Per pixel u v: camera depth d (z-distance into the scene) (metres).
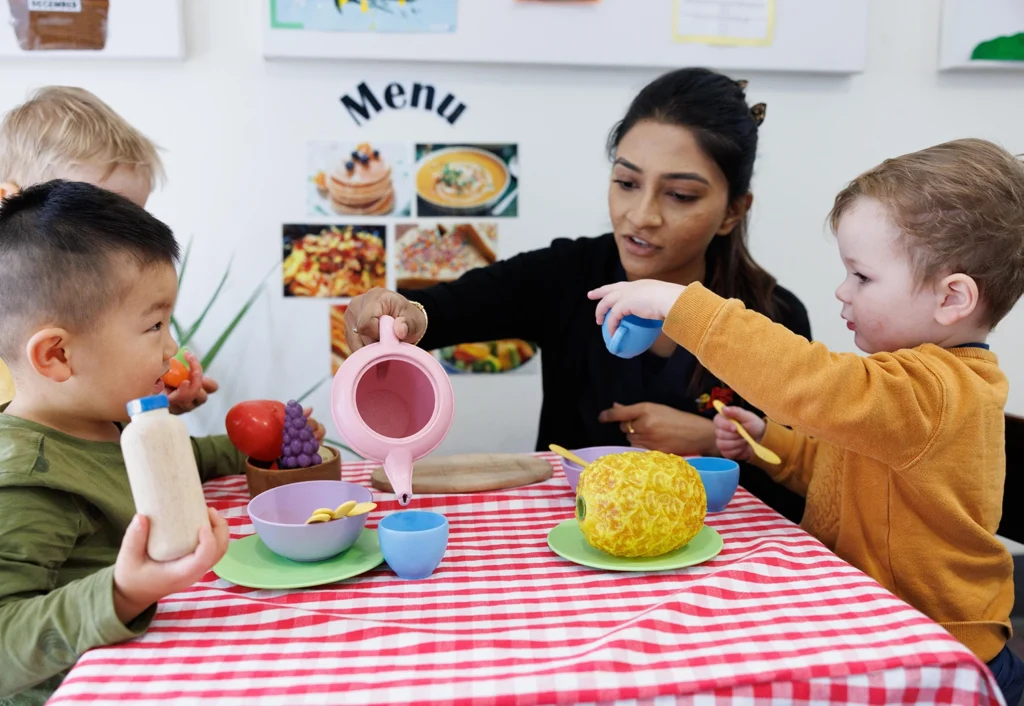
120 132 1.15
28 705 0.74
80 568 0.76
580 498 0.75
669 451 1.21
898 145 1.80
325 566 0.72
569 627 0.61
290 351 1.70
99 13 1.50
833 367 0.76
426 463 1.06
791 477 1.08
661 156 1.17
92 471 0.78
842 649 0.57
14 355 0.77
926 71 1.78
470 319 1.39
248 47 1.59
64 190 0.77
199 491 0.59
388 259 1.70
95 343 0.75
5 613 0.62
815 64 1.70
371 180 1.67
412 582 0.70
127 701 0.51
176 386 1.01
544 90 1.68
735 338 0.78
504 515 0.88
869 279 0.89
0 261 0.74
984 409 0.81
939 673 0.55
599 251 1.45
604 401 1.38
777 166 1.77
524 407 1.79
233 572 0.70
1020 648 1.60
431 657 0.57
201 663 0.56
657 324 0.86
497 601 0.66
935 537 0.84
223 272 1.65
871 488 0.87
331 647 0.58
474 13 1.60
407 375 0.87
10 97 1.54
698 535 0.80
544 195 1.72
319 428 1.08
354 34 1.58
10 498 0.70
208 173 1.62
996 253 0.84
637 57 1.65
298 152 1.64
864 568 0.88
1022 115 1.82
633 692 0.52
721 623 0.61
